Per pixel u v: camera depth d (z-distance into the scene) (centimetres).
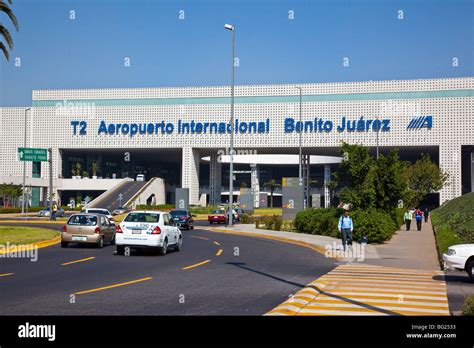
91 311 968
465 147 8231
